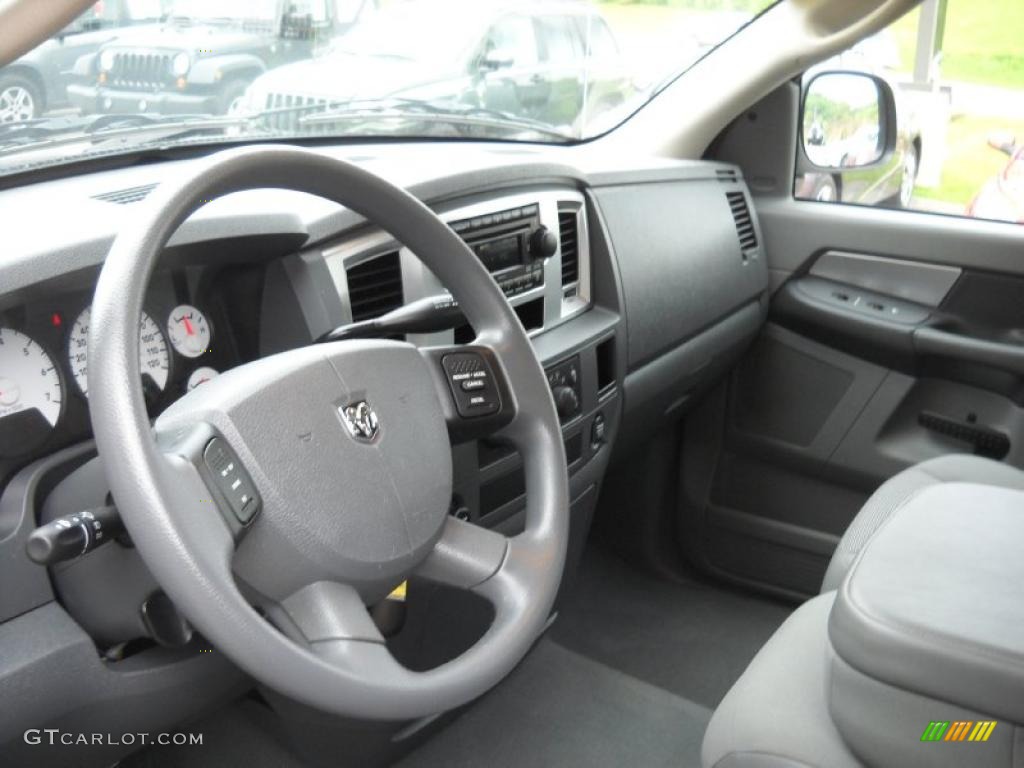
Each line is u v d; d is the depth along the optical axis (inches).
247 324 50.7
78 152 60.1
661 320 78.6
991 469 63.9
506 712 74.7
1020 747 33.2
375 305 54.0
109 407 31.6
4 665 38.1
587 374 69.3
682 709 75.9
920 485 62.5
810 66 89.6
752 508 92.2
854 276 91.0
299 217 48.5
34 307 41.3
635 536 95.9
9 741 38.8
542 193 67.3
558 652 82.2
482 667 38.9
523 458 47.3
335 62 78.3
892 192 90.3
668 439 94.3
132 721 41.8
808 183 94.3
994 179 86.7
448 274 46.1
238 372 38.1
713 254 85.4
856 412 87.5
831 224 91.4
